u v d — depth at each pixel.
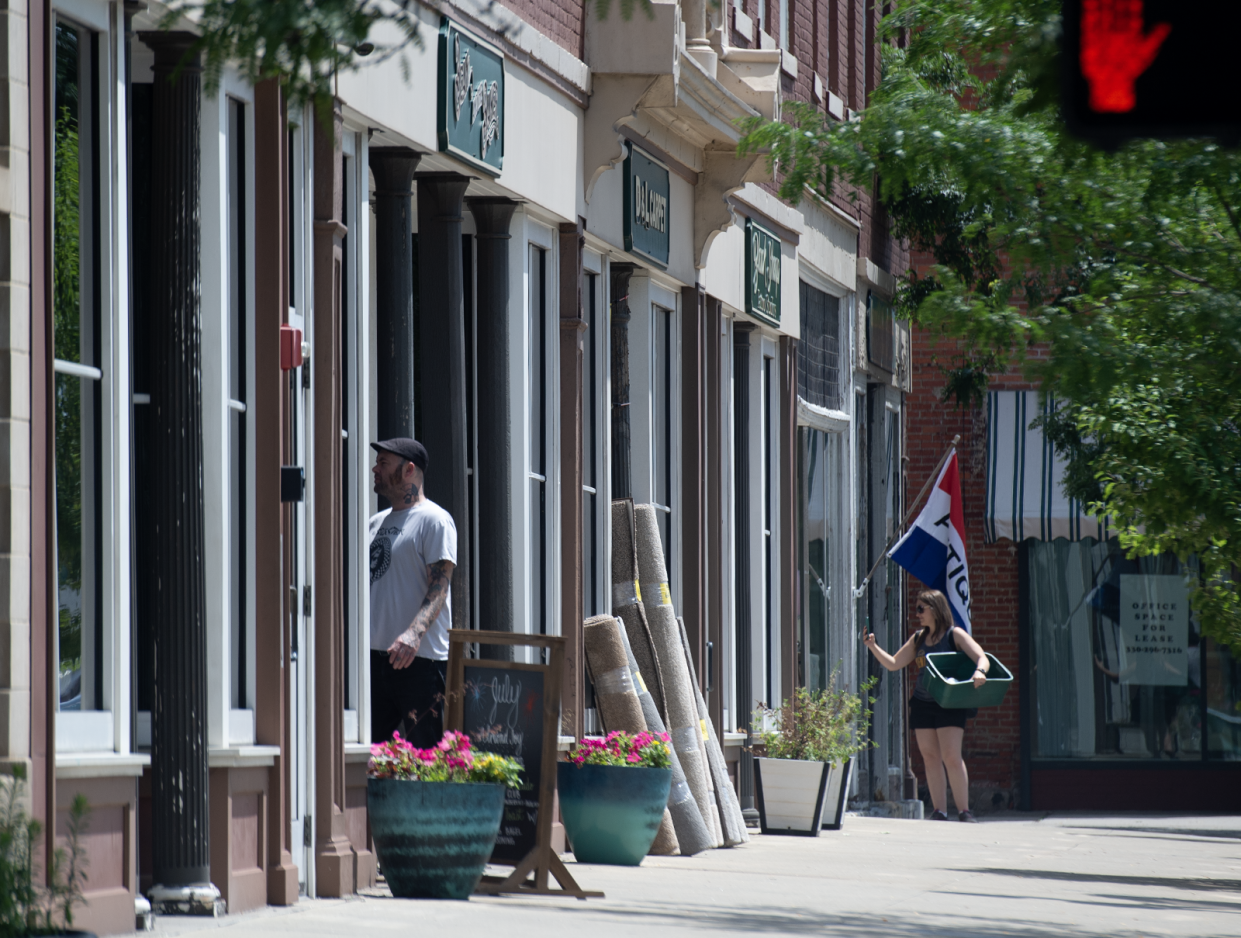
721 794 52.69
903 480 87.94
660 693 49.69
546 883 34.84
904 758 86.44
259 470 31.83
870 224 82.00
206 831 29.06
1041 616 96.69
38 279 25.09
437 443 41.69
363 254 36.72
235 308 31.92
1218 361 44.28
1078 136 11.93
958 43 45.34
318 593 34.12
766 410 67.75
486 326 44.53
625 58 48.31
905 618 87.69
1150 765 95.62
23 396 24.61
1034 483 94.62
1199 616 56.16
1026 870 49.62
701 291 58.12
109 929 26.23
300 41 16.05
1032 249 43.44
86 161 27.41
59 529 26.47
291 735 32.31
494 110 42.34
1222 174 41.50
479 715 35.47
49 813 24.66
